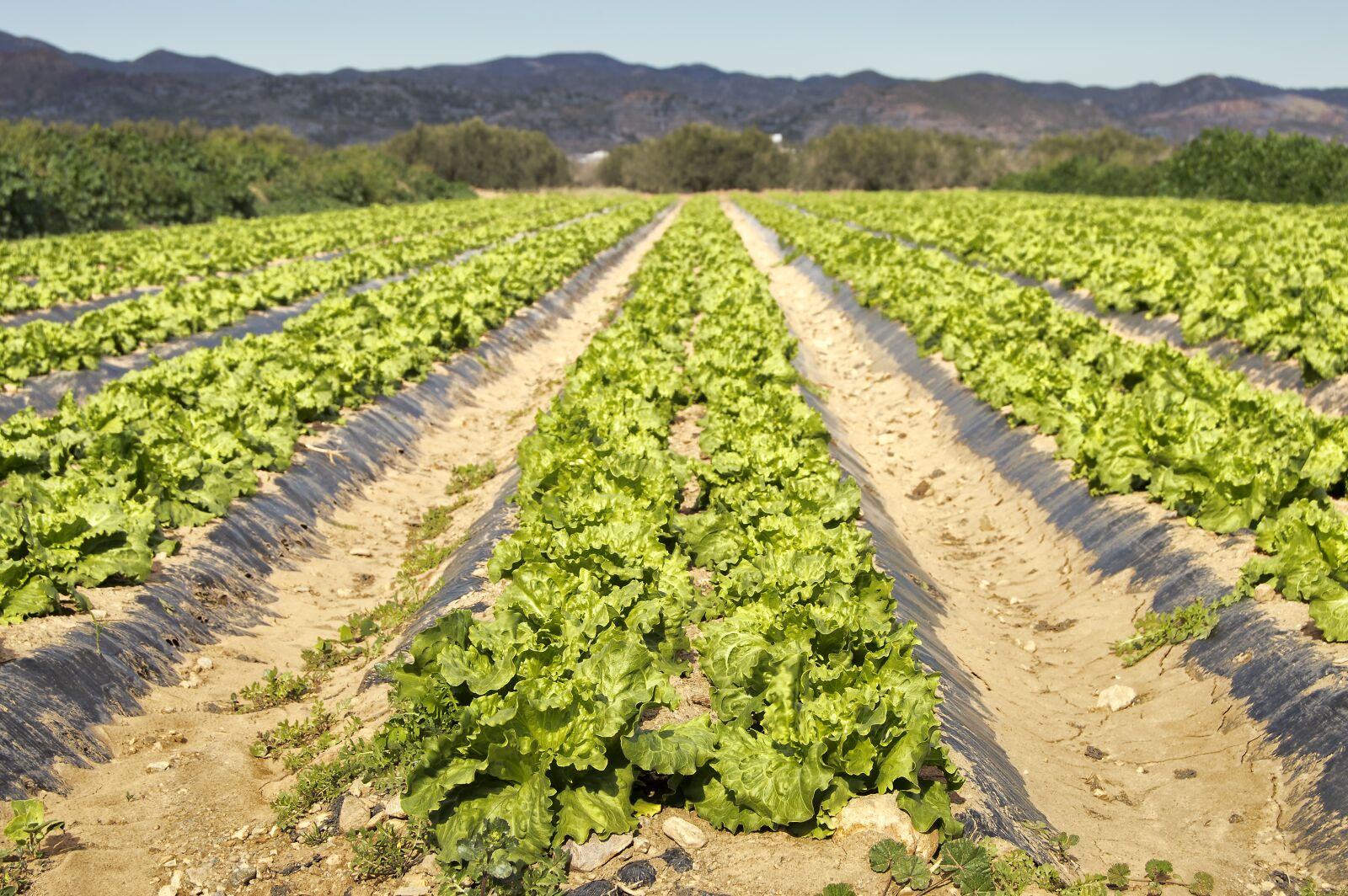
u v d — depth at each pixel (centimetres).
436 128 11300
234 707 816
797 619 679
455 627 660
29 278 2730
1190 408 1109
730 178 12256
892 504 1347
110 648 797
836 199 7844
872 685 620
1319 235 2795
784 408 1263
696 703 737
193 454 1077
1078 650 941
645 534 814
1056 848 638
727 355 1523
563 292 2867
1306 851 625
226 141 7331
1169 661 854
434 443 1575
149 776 701
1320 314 1556
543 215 5841
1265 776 692
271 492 1161
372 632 951
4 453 1048
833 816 592
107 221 4844
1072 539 1109
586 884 554
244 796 688
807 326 2573
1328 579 753
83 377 1677
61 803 664
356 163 8050
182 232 4191
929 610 988
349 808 637
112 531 880
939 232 3556
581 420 1178
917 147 11869
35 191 4353
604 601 718
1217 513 948
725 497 963
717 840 593
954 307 1842
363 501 1298
